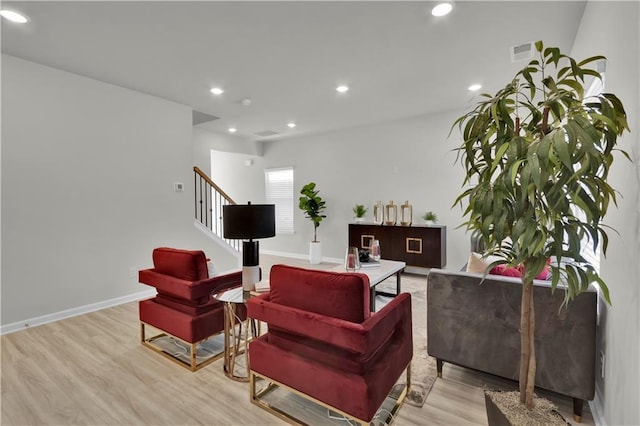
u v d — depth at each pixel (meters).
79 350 2.66
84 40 2.78
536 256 1.32
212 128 6.07
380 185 5.82
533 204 1.21
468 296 2.08
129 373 2.31
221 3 2.28
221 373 2.32
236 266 5.46
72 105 3.46
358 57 3.14
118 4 2.27
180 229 4.55
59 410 1.91
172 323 2.46
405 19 2.49
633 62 1.38
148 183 4.16
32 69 3.17
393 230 5.27
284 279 1.78
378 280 3.13
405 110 4.96
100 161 3.68
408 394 2.06
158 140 4.26
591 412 1.86
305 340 1.77
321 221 6.64
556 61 1.33
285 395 2.07
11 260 3.06
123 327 3.15
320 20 2.51
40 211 3.24
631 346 1.34
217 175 8.43
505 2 2.28
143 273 2.73
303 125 5.88
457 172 5.06
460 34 2.72
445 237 5.13
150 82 3.74
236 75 3.56
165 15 2.42
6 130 3.03
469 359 2.10
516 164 1.20
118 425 1.79
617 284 1.54
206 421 1.82
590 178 1.22
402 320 1.99
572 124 1.13
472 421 1.82
